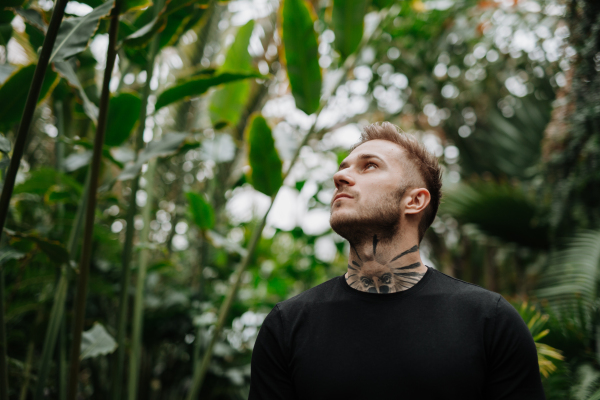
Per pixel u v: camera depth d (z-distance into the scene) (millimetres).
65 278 1725
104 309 2822
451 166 4645
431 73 4277
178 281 3287
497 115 4195
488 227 3166
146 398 2854
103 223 2824
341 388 761
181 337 2879
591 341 1880
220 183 3100
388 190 873
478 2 3547
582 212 2352
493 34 3316
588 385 1676
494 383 773
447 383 736
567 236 2473
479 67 3855
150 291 2926
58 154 2123
